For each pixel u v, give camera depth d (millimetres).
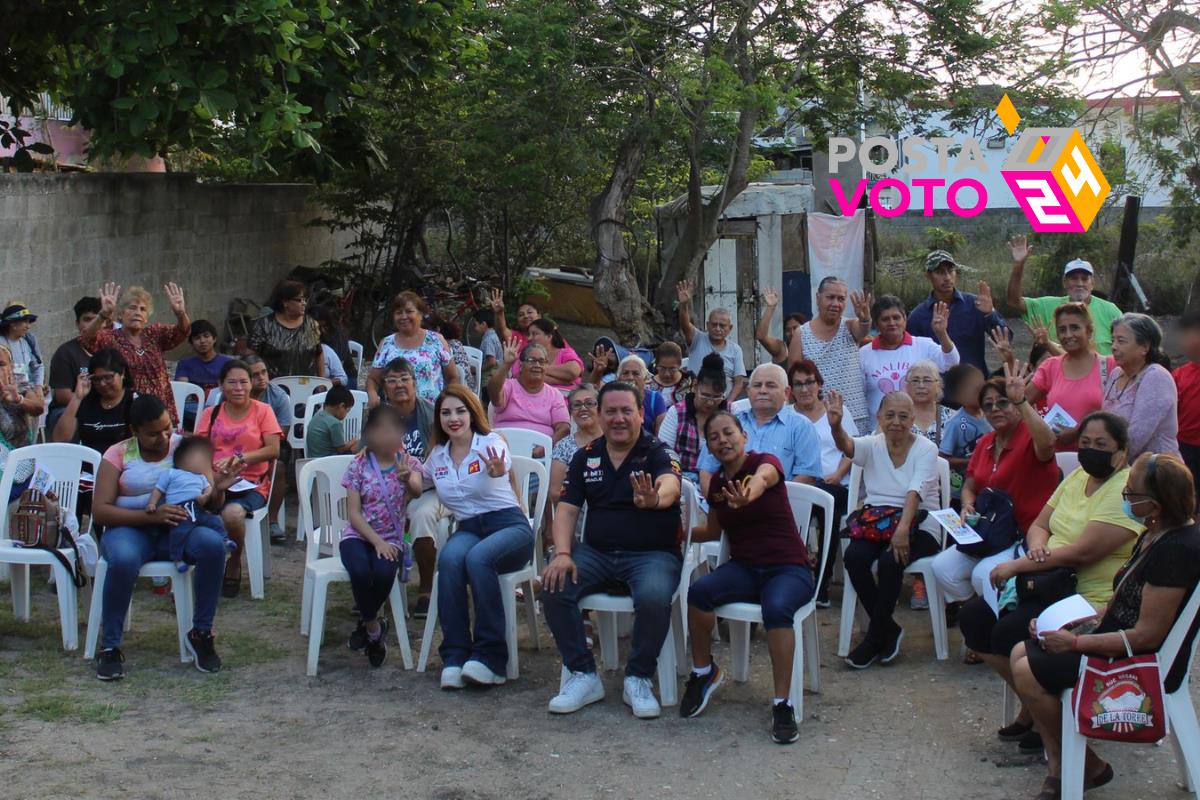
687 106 13258
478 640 6258
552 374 9719
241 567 7969
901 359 8469
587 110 13078
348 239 18516
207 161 17141
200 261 14344
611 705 6004
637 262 18438
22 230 11164
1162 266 20938
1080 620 4723
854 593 6645
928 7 13883
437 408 6566
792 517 5953
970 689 6172
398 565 6496
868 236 17344
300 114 10852
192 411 9508
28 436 7730
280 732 5633
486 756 5383
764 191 16719
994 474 6402
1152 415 6453
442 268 17438
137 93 10367
